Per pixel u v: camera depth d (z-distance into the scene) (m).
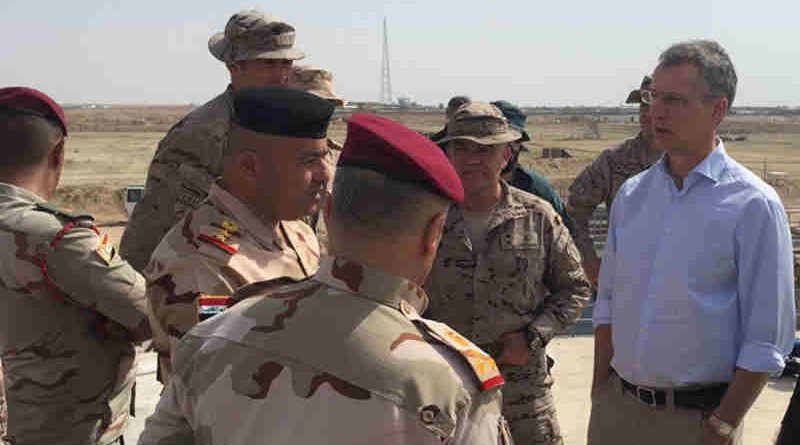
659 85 2.88
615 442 3.20
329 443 1.40
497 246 3.44
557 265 3.55
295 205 2.38
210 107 3.72
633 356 3.03
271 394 1.45
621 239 3.12
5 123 2.60
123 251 3.65
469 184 3.44
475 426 1.45
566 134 107.31
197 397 1.53
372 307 1.49
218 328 1.57
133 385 2.98
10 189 2.61
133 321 2.68
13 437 2.70
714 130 2.89
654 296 2.97
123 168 47.94
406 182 1.49
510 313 3.45
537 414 3.54
